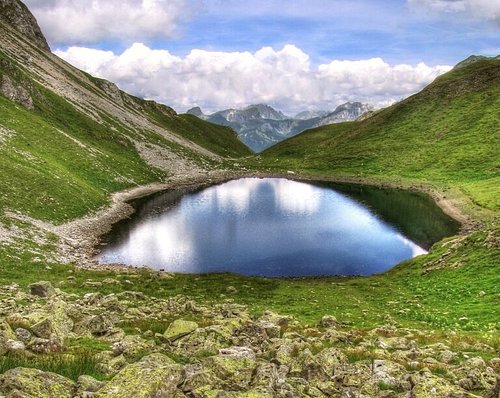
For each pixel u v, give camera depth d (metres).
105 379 13.57
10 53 169.88
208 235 88.44
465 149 159.75
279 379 15.12
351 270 68.62
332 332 27.53
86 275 54.72
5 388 10.71
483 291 44.50
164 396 11.66
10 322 19.00
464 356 23.27
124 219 99.38
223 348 20.00
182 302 44.06
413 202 121.44
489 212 96.25
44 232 72.25
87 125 155.50
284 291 54.34
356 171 175.25
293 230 92.75
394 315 41.69
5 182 81.50
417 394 14.38
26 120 121.56
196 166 186.38
